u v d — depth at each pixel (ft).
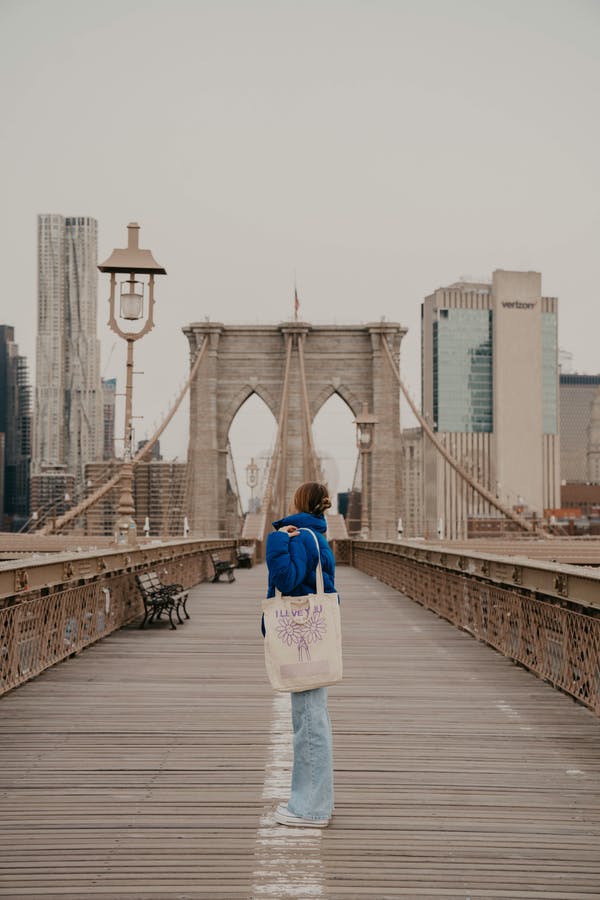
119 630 50.31
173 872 16.28
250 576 105.81
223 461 276.00
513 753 24.08
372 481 265.75
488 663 38.70
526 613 37.17
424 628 51.42
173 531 233.96
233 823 18.65
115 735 25.75
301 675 18.60
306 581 19.17
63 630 39.06
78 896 15.33
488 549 150.30
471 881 15.99
